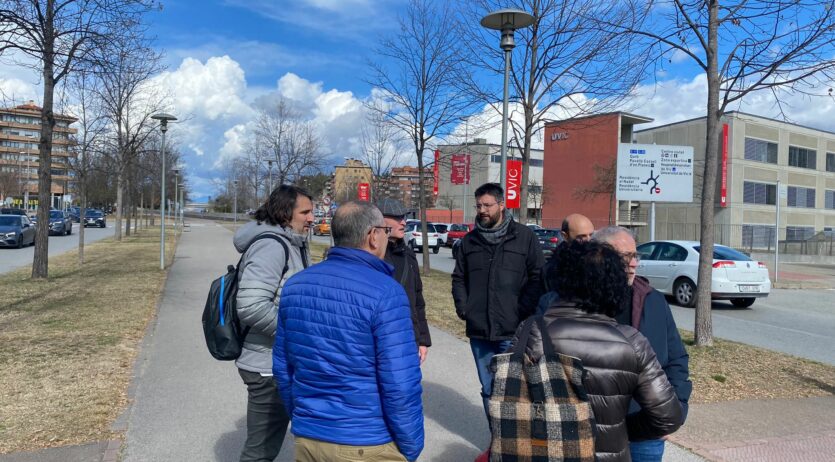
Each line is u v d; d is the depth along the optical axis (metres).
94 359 6.47
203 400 5.29
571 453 2.07
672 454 4.26
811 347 8.97
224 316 3.16
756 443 4.50
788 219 50.41
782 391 5.95
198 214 88.56
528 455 2.11
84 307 9.77
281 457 4.24
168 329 8.35
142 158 37.06
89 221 49.81
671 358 2.71
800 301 15.23
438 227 35.81
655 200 13.07
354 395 2.31
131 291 11.79
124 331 7.96
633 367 2.14
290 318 2.46
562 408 2.09
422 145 16.47
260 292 2.99
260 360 3.18
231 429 4.61
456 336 8.47
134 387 5.58
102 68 10.70
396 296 2.37
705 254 7.81
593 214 50.06
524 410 2.12
